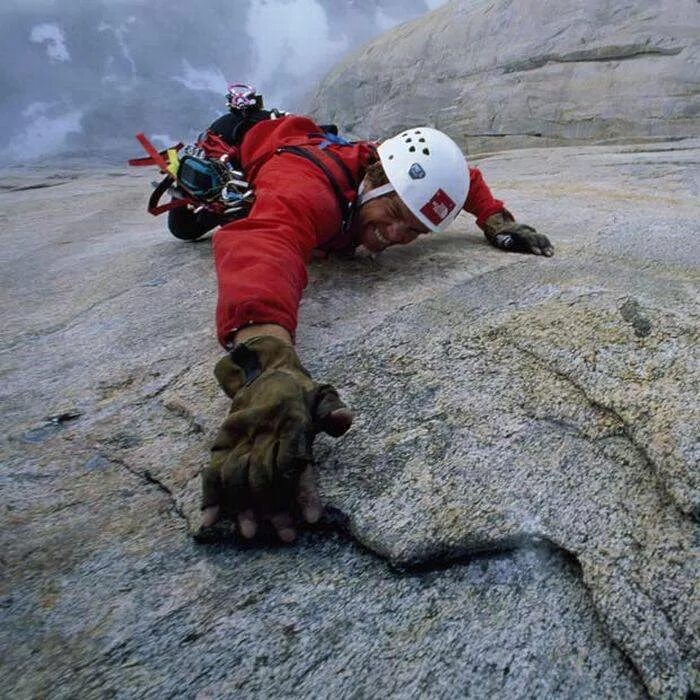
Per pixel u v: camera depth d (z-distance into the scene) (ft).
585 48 44.70
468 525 4.49
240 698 3.66
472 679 3.68
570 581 4.19
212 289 9.55
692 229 10.46
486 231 9.86
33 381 7.55
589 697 3.56
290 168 7.82
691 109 39.83
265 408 4.41
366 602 4.16
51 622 4.17
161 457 5.62
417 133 8.52
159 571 4.48
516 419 5.37
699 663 3.55
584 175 19.53
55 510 5.19
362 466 5.08
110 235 16.71
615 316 6.48
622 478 4.67
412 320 7.20
